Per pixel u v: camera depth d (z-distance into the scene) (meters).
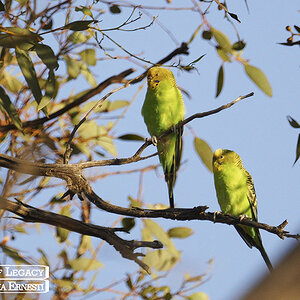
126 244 6.95
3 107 7.64
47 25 8.53
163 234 9.49
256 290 2.34
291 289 2.27
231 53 8.52
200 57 7.14
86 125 10.27
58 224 6.90
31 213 6.82
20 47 7.20
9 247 7.95
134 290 8.32
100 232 6.95
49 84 7.30
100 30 7.20
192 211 7.12
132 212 7.09
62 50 10.04
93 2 8.30
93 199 7.10
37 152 9.14
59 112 10.07
